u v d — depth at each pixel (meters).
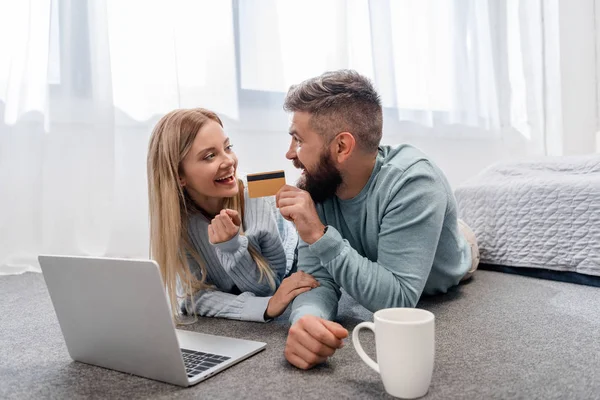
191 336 0.85
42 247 1.64
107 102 1.67
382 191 0.93
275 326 0.94
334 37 2.09
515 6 2.75
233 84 1.88
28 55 1.61
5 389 0.66
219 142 1.00
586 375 0.64
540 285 1.29
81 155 1.67
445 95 2.52
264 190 0.88
